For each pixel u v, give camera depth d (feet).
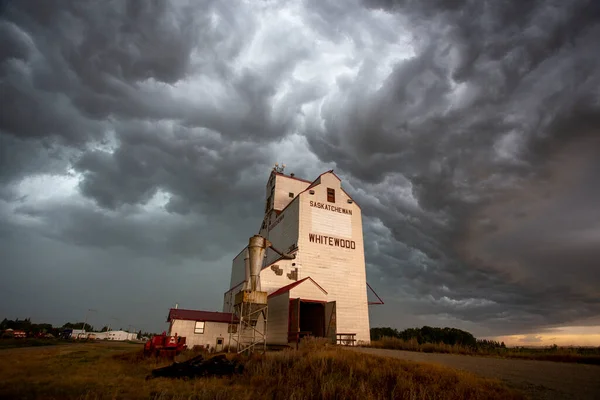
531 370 44.16
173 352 86.33
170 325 113.91
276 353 72.28
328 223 134.31
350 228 137.69
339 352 61.62
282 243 142.20
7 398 38.60
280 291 108.58
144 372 63.21
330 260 128.47
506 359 55.93
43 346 150.71
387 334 177.58
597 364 48.11
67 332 341.41
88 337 349.61
